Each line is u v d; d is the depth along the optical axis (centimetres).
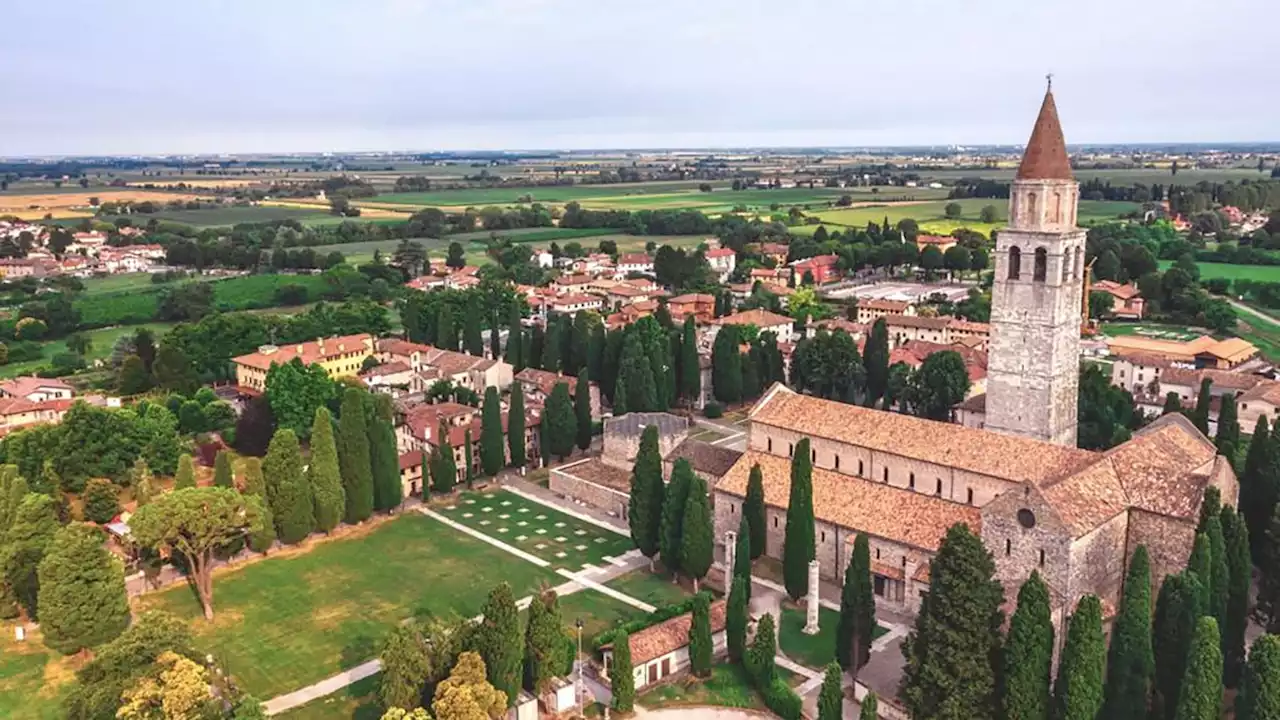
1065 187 11175
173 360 19950
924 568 10306
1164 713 7788
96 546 9900
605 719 8756
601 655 9719
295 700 9112
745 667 9350
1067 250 11275
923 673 7706
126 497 14200
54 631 9606
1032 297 11412
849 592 9050
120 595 9962
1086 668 7262
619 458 14862
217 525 10638
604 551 12575
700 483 11125
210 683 8256
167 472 15200
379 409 15000
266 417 16650
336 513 13088
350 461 13325
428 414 16500
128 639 8150
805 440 10456
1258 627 9731
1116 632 7581
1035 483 9062
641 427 14600
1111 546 9262
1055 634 8650
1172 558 9238
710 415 18500
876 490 11325
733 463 13250
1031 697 7369
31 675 9662
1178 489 9338
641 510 11775
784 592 11112
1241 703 6850
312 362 19500
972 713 7494
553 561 12269
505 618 8462
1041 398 11538
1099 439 15112
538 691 8838
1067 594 8700
